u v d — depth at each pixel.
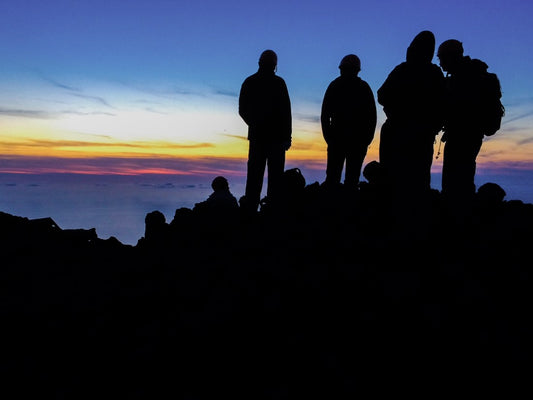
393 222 5.45
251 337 3.53
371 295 3.91
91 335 3.97
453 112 5.89
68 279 5.73
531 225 5.74
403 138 5.28
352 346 3.24
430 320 3.41
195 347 3.49
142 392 3.04
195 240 7.21
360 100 7.55
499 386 2.71
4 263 6.53
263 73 8.02
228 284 4.64
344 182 8.12
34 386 3.22
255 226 7.36
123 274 5.79
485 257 4.73
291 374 3.05
